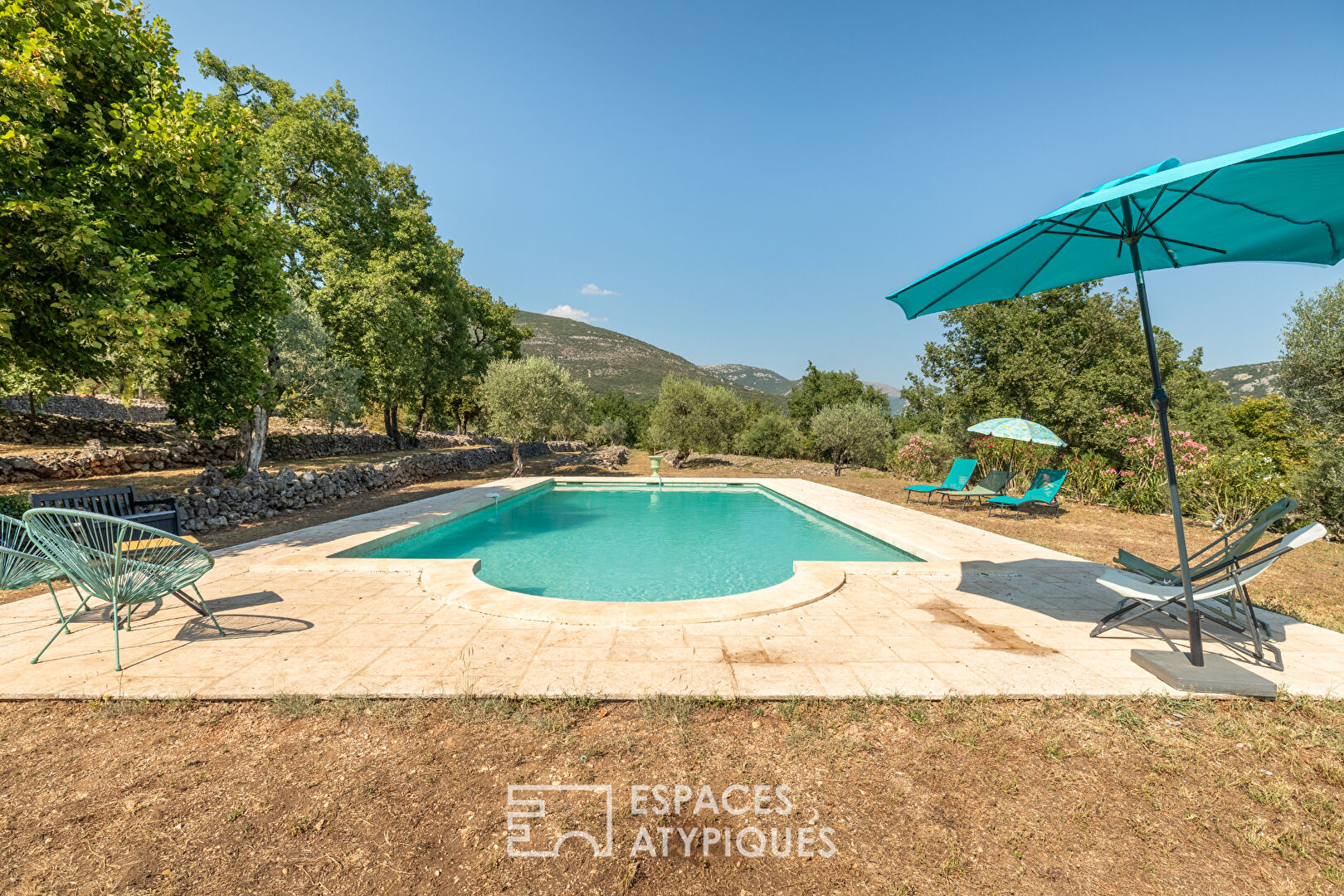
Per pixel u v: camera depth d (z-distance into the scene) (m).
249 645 3.96
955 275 4.23
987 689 3.30
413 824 2.22
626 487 17.02
